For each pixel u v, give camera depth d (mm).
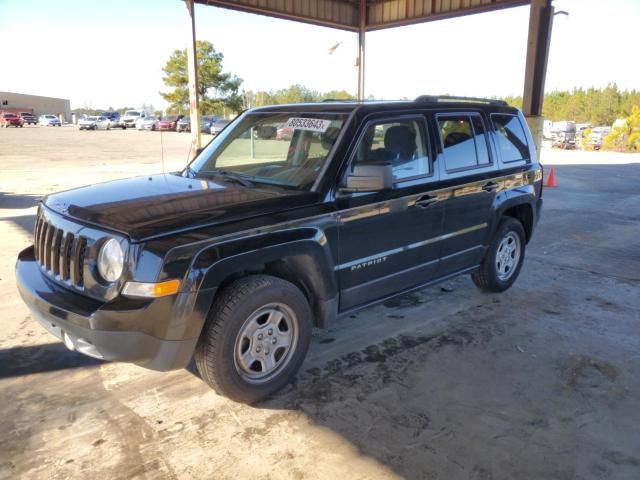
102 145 29828
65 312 2867
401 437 3010
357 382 3621
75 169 17047
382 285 4027
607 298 5406
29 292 3160
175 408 3271
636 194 13172
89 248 2926
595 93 86250
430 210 4219
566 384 3643
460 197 4508
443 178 4355
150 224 2891
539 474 2721
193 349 2973
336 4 17141
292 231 3275
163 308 2787
